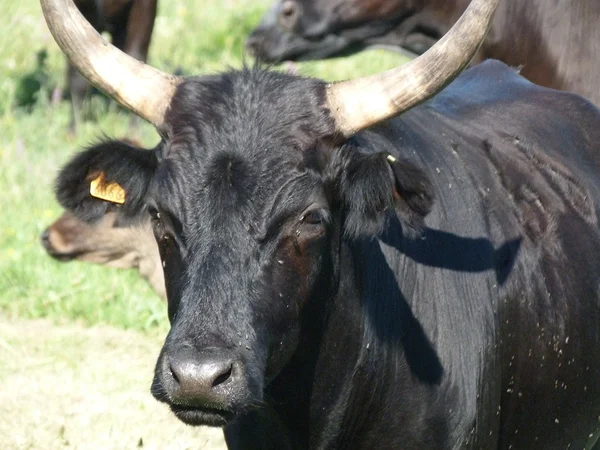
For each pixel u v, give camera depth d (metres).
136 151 13.59
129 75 13.46
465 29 12.53
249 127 12.66
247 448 14.27
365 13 28.55
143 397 21.59
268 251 12.28
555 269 15.28
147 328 24.72
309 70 14.87
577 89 24.77
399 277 13.77
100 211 14.22
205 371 11.40
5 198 29.94
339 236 13.20
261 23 29.70
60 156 32.03
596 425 16.52
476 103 16.97
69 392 21.67
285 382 13.49
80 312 25.27
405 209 13.02
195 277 12.02
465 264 14.19
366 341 13.62
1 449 19.44
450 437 13.71
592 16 24.67
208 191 12.29
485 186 15.10
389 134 14.20
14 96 37.88
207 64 41.72
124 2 35.59
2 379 22.06
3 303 25.56
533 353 14.88
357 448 13.98
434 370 13.65
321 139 12.86
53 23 13.46
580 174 16.55
